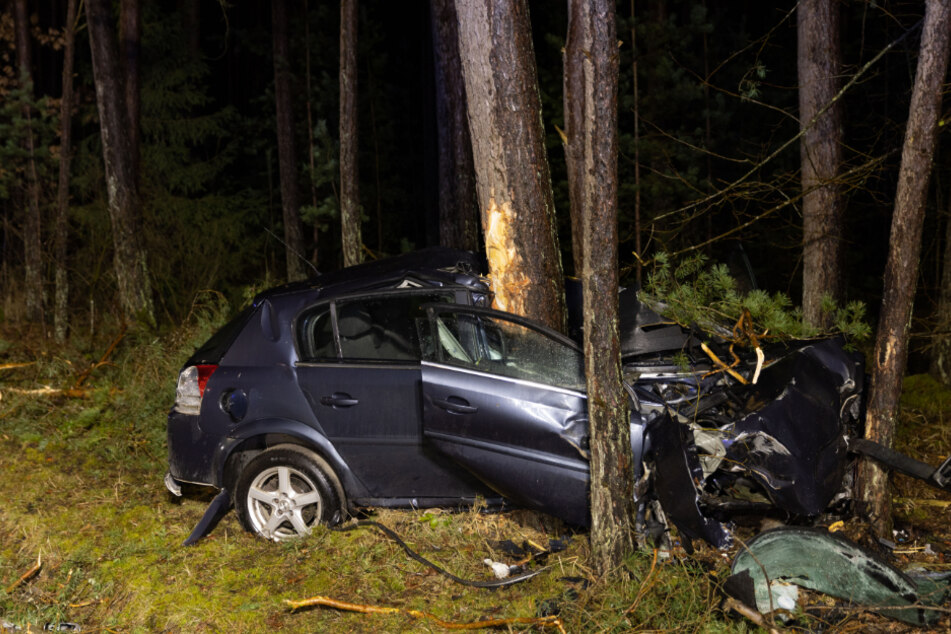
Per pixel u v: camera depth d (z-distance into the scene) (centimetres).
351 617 398
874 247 1389
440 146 1001
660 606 380
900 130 676
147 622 408
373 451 462
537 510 437
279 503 474
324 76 1588
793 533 377
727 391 467
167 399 736
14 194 1432
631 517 400
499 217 504
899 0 698
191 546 475
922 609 364
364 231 1866
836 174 708
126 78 1218
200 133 1642
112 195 1148
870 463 449
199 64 1666
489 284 504
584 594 389
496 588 415
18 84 1360
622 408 390
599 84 365
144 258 1163
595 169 370
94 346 1002
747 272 549
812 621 370
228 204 1614
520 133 498
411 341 471
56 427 714
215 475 484
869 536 440
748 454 411
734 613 361
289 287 509
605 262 376
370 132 1805
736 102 1262
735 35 1302
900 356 438
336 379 464
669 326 500
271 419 470
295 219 1561
